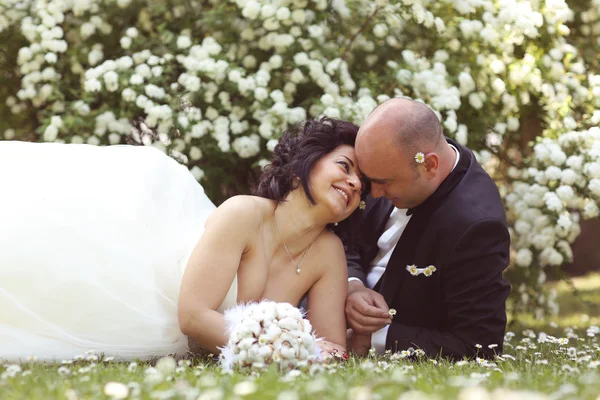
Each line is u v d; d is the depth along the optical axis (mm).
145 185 3570
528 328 5480
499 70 5168
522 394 2020
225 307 3359
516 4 5148
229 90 4840
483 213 3502
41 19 5137
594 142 4734
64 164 3615
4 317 3107
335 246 3666
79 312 3168
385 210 3953
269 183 3580
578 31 6012
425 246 3564
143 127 5246
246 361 2818
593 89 5258
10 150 3650
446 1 5133
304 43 4840
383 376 2500
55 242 3223
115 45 5344
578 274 8875
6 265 3141
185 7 5309
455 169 3598
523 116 5543
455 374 2684
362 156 3432
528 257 4988
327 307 3578
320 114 4691
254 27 5023
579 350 3846
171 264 3375
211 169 5039
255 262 3439
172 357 3322
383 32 4961
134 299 3248
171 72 5059
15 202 3322
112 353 3199
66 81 5250
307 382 2285
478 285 3498
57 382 2340
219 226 3318
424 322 3676
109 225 3361
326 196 3434
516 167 5496
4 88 5523
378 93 5016
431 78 4852
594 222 8805
